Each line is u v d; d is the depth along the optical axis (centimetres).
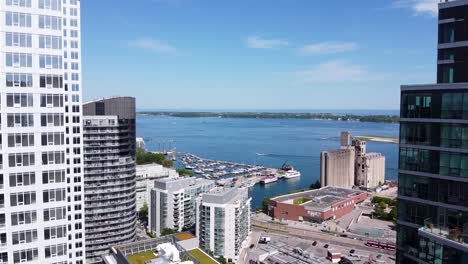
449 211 6222
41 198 7788
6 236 7519
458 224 6094
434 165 6394
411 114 6700
